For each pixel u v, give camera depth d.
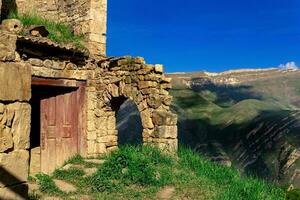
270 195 8.00
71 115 10.76
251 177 8.90
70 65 10.62
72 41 10.87
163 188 7.92
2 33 3.05
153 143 9.84
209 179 8.48
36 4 12.51
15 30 9.17
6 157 3.02
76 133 10.84
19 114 3.12
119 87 10.65
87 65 11.11
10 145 3.04
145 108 10.10
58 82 10.27
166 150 9.60
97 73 11.19
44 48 9.80
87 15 11.45
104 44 11.62
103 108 11.08
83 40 11.44
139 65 10.23
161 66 10.08
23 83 3.16
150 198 7.38
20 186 3.12
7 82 3.02
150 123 9.99
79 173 9.07
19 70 3.13
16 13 11.20
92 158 10.69
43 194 7.64
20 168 3.13
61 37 10.84
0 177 2.96
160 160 9.23
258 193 7.69
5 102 3.02
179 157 9.68
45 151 10.08
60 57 10.32
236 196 7.34
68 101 10.72
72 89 10.84
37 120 10.87
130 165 8.66
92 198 7.52
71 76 10.65
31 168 9.75
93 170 9.27
